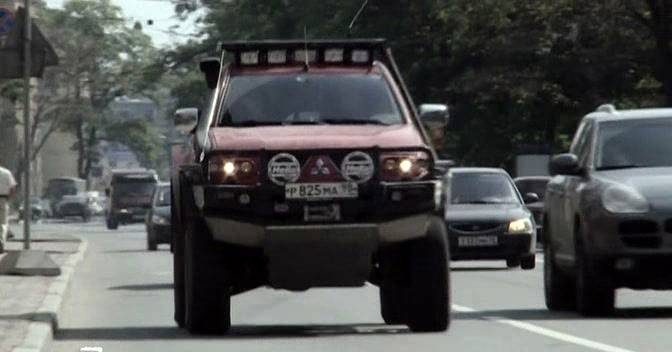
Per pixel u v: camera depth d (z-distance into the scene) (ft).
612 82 329.93
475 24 333.62
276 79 88.48
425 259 82.53
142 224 549.95
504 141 344.90
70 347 80.07
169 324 95.76
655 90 333.21
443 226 83.15
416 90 352.08
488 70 331.36
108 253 231.91
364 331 87.40
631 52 324.60
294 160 81.41
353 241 81.30
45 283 122.21
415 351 75.51
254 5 405.39
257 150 81.56
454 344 78.54
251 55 89.56
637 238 94.89
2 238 172.35
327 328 90.84
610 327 88.38
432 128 86.99
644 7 323.98
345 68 89.25
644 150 101.30
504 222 157.99
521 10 331.77
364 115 86.94
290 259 81.76
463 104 346.54
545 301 105.91
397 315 92.58
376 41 89.25
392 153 81.76
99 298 123.75
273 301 115.03
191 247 82.84
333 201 81.25
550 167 102.12
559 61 329.93
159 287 138.92
